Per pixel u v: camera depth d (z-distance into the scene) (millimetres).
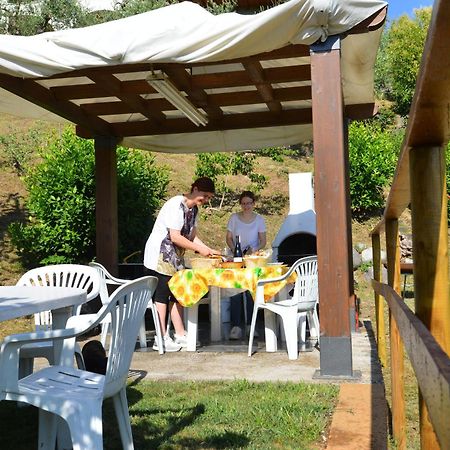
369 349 6277
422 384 917
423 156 1532
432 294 1530
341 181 4871
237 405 4082
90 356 3912
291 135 8742
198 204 6652
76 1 14625
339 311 4859
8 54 5363
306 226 8992
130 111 7773
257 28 4875
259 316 8492
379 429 3441
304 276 5980
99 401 2555
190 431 3580
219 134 8891
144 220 9602
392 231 3740
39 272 4988
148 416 3898
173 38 5113
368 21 4852
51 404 2512
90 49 5258
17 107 7344
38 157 12766
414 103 1244
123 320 2801
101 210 8234
